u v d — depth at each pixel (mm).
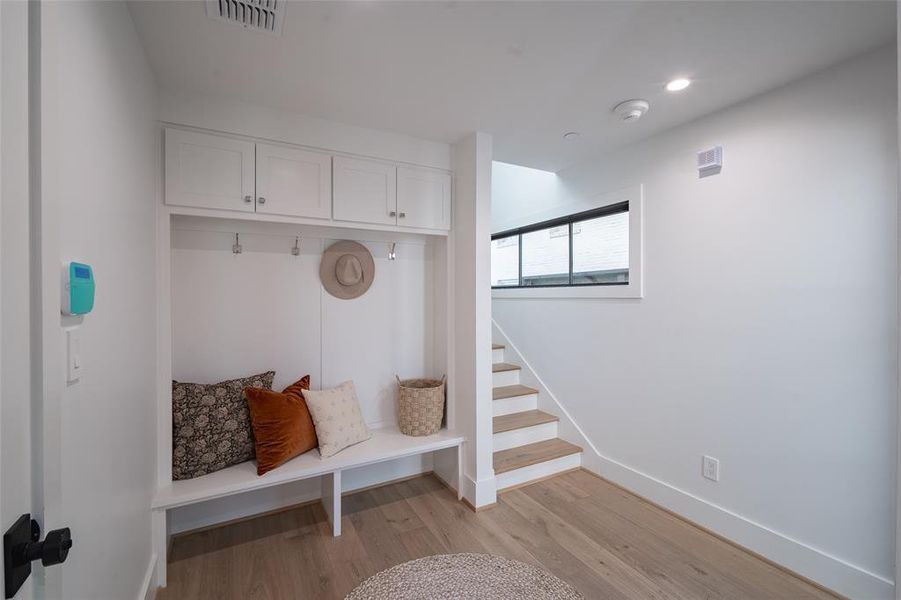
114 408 1173
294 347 2461
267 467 2025
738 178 2078
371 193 2346
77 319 896
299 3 1338
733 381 2105
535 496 2590
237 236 2295
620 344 2719
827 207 1762
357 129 2311
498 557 1963
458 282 2598
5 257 540
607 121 2283
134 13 1367
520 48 1606
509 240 3924
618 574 1846
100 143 1074
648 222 2529
